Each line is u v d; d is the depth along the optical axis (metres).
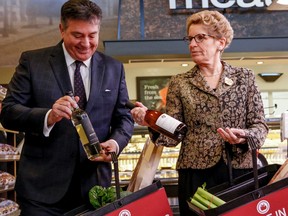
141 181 1.70
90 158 1.42
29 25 5.70
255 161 1.22
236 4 4.38
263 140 1.56
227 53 3.88
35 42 5.71
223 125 1.60
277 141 3.55
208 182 1.58
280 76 5.95
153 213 1.15
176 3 4.43
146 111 1.58
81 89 1.63
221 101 1.61
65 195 1.56
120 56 3.86
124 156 3.53
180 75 1.72
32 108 1.54
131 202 1.13
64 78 1.62
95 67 1.67
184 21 4.42
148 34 4.41
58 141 1.59
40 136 1.60
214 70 1.68
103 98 1.65
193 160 1.60
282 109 5.95
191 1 4.38
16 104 1.60
